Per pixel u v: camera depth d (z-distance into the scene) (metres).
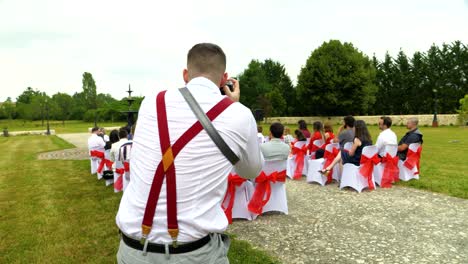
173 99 1.38
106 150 7.87
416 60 46.72
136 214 1.33
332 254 3.69
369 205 5.44
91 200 6.17
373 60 51.62
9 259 3.77
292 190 6.55
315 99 45.88
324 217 4.91
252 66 63.72
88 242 4.20
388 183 6.62
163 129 1.32
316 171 6.98
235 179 4.71
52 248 4.04
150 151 1.33
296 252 3.77
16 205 6.00
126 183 6.02
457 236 4.12
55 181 8.05
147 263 1.32
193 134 1.29
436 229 4.36
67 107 78.81
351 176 6.36
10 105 76.94
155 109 1.38
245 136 1.37
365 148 6.19
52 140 24.00
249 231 4.45
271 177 4.83
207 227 1.31
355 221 4.71
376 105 49.66
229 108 1.36
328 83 44.81
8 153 15.60
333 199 5.84
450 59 45.19
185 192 1.28
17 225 4.90
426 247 3.82
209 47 1.48
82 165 10.45
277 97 53.97
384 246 3.86
